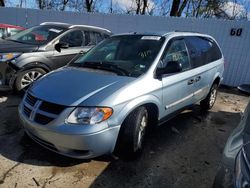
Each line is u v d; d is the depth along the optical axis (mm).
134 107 3094
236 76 8695
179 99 4078
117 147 3229
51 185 2770
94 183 2855
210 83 5246
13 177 2848
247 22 8234
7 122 4184
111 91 2988
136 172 3121
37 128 2914
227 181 1854
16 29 9523
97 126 2783
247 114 2658
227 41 8633
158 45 3893
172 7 15609
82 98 2879
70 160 3240
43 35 6047
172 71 3625
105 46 4281
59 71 3699
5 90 5254
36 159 3215
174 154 3648
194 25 9008
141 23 9836
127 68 3578
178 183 3000
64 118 2797
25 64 5270
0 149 3373
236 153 1975
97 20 10523
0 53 5066
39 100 3012
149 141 3973
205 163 3482
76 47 6195
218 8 17328
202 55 4891
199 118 5227
